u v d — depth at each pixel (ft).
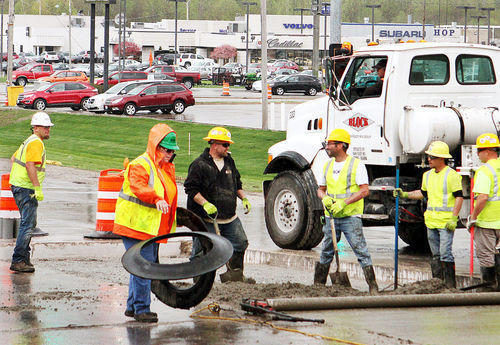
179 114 303.68
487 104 83.82
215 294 61.57
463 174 73.61
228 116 292.20
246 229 105.09
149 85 301.43
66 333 49.73
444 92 81.35
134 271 49.52
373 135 81.00
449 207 65.57
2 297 60.75
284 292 62.44
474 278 69.26
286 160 89.86
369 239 98.94
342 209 63.62
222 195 64.59
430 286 64.64
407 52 79.36
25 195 71.41
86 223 104.53
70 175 160.35
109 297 61.21
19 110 297.12
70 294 62.18
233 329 51.16
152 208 52.60
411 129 77.71
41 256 83.56
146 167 52.11
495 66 84.33
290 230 87.35
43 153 71.15
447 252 65.72
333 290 63.26
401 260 82.17
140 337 49.01
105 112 304.91
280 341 48.32
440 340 49.11
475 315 56.59
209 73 637.30
